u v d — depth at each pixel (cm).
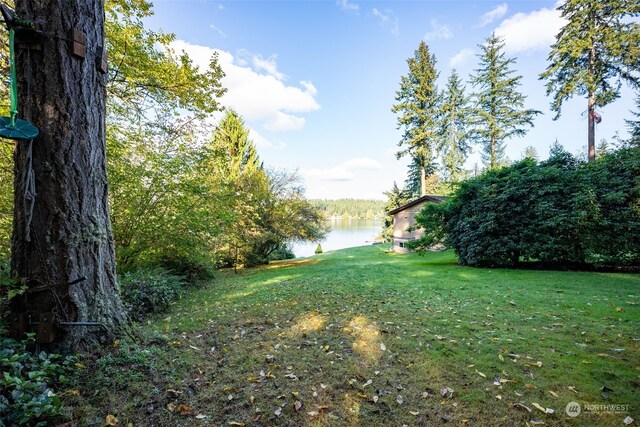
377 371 226
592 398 188
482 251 860
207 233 714
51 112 213
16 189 212
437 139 2423
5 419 132
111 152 522
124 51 517
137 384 192
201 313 392
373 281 632
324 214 1700
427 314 372
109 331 237
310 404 186
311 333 305
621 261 726
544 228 780
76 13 226
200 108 618
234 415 174
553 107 1574
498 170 934
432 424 169
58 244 212
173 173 607
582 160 837
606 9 1378
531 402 185
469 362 238
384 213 3036
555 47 1527
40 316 202
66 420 155
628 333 295
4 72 370
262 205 1391
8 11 191
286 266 1256
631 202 694
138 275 471
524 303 418
